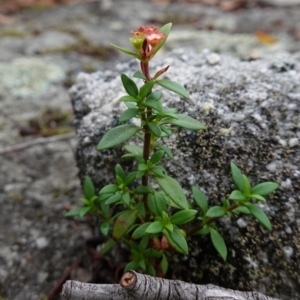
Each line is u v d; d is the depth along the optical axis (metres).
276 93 0.28
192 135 0.28
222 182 0.27
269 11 0.69
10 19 0.66
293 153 0.27
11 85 0.49
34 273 0.33
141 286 0.23
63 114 0.45
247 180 0.25
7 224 0.35
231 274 0.27
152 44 0.22
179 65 0.32
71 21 0.65
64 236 0.35
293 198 0.26
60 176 0.39
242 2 0.72
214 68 0.31
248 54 0.55
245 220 0.26
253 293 0.23
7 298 0.31
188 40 0.59
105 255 0.31
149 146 0.24
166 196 0.25
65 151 0.41
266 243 0.26
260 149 0.27
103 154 0.30
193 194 0.26
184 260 0.28
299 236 0.25
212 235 0.26
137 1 0.73
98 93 0.32
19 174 0.39
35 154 0.41
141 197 0.26
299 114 0.27
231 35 0.60
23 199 0.37
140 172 0.24
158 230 0.24
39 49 0.56
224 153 0.27
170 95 0.29
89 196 0.28
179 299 0.23
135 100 0.23
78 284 0.23
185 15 0.68
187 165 0.28
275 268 0.26
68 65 0.53
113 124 0.30
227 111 0.28
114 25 0.64
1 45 0.57
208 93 0.29
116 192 0.26
